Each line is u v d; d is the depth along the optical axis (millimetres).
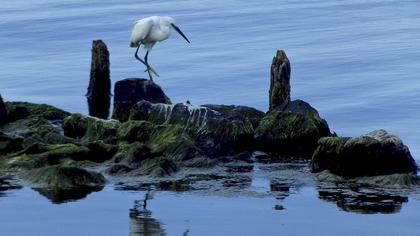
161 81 31500
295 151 21266
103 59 27328
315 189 18156
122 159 19453
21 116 22781
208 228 15992
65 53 36875
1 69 34031
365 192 17891
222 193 17891
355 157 18719
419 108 27344
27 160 19297
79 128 21781
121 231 15812
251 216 16609
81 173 18344
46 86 31219
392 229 15961
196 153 19859
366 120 26484
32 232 15766
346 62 33688
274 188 18250
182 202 17344
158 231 15836
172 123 21344
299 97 29266
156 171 18875
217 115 21062
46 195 17641
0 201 17297
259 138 21391
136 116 21938
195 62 34094
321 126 21594
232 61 34125
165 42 37906
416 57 34125
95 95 27609
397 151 18703
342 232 15836
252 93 29828
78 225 16094
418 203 17234
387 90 29391
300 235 15688
